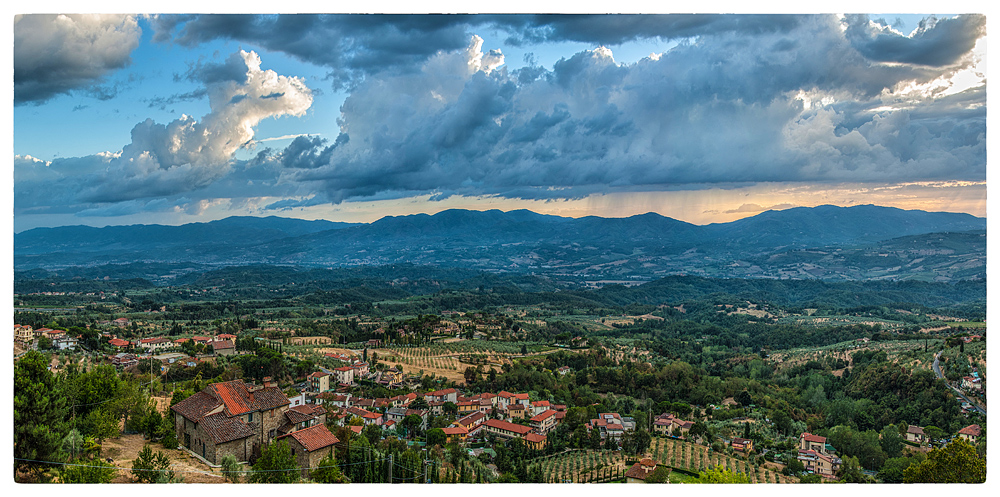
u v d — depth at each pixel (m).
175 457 51.78
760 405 140.62
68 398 55.78
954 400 111.50
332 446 55.41
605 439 104.75
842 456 94.62
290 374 129.00
